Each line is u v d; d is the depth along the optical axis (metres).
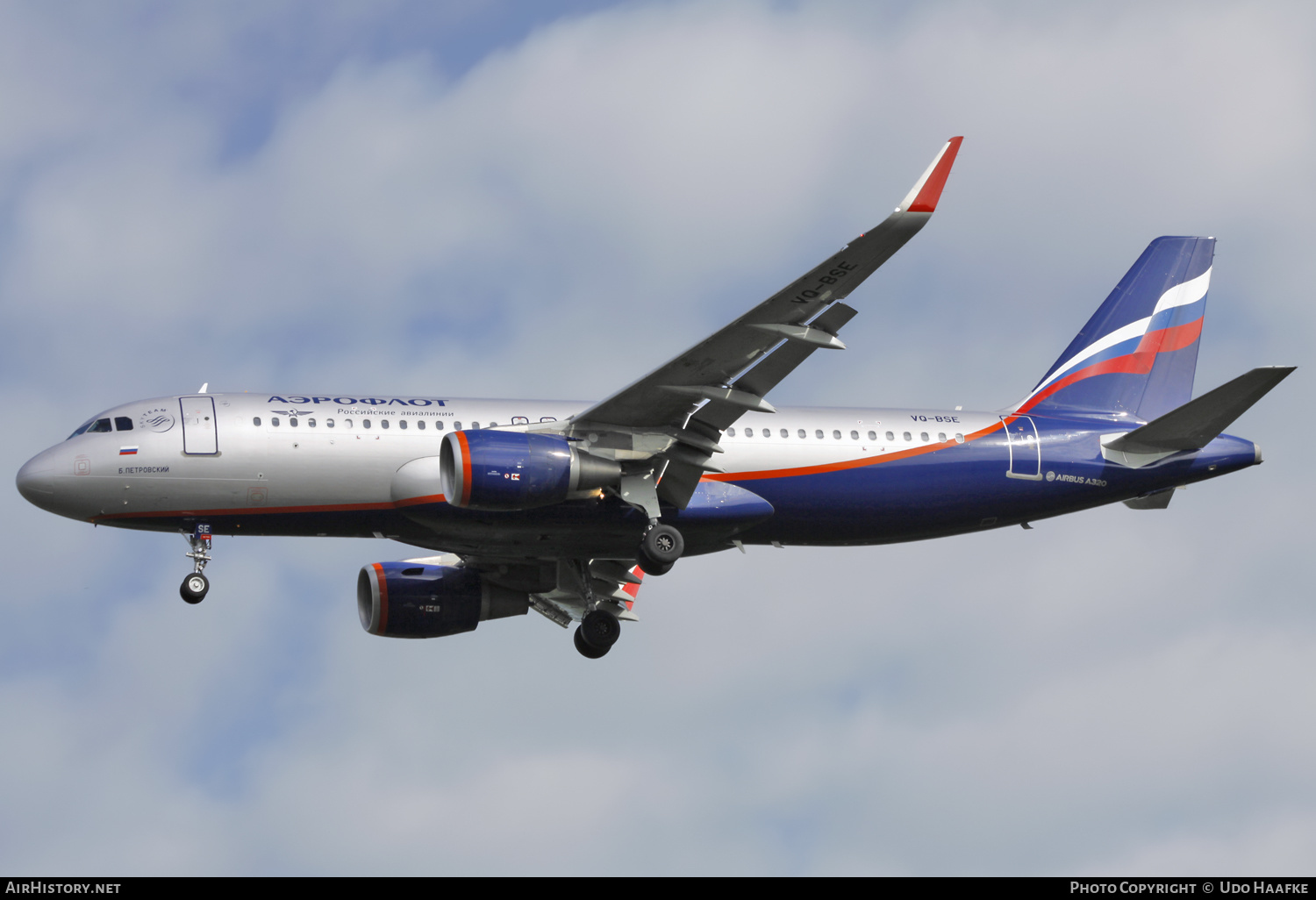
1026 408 113.44
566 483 90.81
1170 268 118.06
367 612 110.00
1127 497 111.62
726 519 99.25
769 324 83.31
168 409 94.00
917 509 104.88
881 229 76.25
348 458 93.88
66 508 92.69
